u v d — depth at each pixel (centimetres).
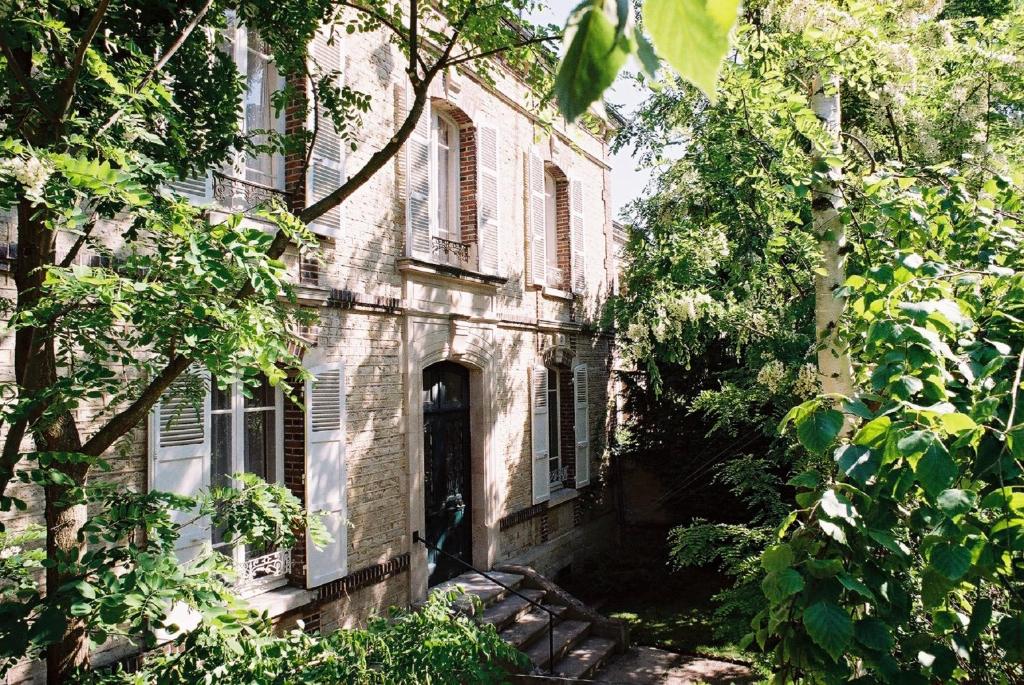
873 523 233
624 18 45
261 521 405
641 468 1438
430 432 967
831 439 224
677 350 960
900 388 229
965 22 711
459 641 436
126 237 386
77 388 333
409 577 859
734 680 825
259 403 723
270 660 352
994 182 381
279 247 429
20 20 323
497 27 537
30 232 370
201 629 354
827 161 389
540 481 1175
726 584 1192
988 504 211
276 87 735
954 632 235
